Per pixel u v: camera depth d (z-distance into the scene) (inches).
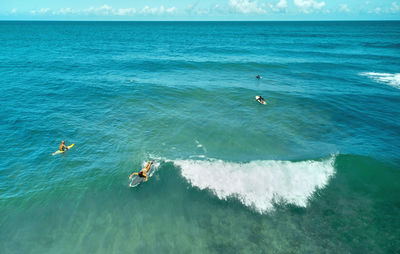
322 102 1212.5
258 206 557.3
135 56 2425.0
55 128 888.9
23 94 1221.1
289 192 595.8
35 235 474.9
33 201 553.0
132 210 538.6
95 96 1221.7
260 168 671.1
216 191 596.7
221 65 2028.8
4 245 453.7
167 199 571.8
